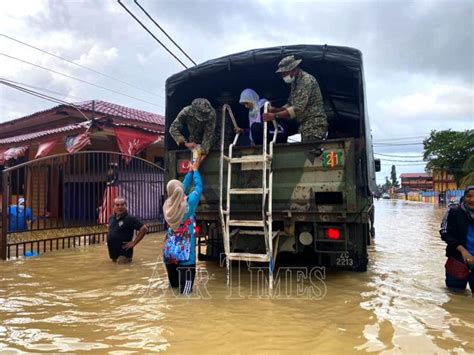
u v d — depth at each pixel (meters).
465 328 3.41
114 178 9.66
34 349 2.96
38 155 11.96
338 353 2.88
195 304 4.09
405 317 3.70
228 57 5.47
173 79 5.85
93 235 8.57
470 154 40.91
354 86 6.43
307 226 4.97
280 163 4.88
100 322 3.54
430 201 47.72
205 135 5.25
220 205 4.82
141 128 12.18
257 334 3.25
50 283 5.04
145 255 7.25
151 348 2.97
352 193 4.49
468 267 4.59
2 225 6.69
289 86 6.82
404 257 7.05
